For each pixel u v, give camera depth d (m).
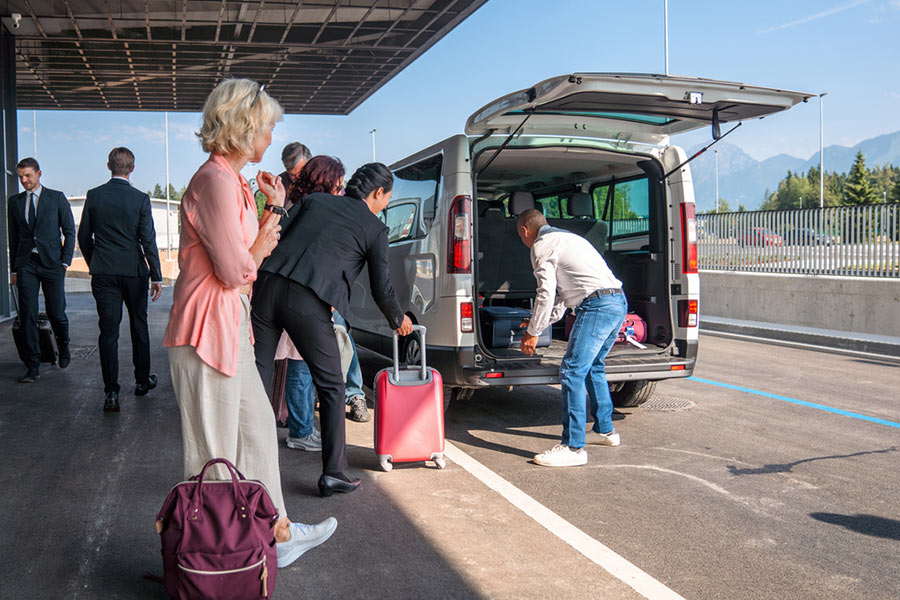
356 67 22.91
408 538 3.57
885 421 6.05
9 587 3.01
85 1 16.20
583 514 3.92
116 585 3.04
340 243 4.05
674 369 5.72
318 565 3.26
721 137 5.37
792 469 4.74
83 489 4.20
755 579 3.17
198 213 2.81
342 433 4.18
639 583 3.11
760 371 8.54
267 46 19.48
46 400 6.40
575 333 4.88
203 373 2.89
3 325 12.00
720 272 14.69
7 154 14.79
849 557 3.40
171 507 2.63
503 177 7.33
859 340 10.50
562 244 4.94
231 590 2.60
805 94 5.05
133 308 6.40
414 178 6.18
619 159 6.05
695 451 5.15
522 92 4.86
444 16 18.05
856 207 12.00
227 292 2.91
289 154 5.72
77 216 60.75
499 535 3.62
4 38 14.80
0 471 4.50
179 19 17.53
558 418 6.14
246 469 3.12
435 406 4.61
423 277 5.66
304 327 4.00
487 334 5.92
